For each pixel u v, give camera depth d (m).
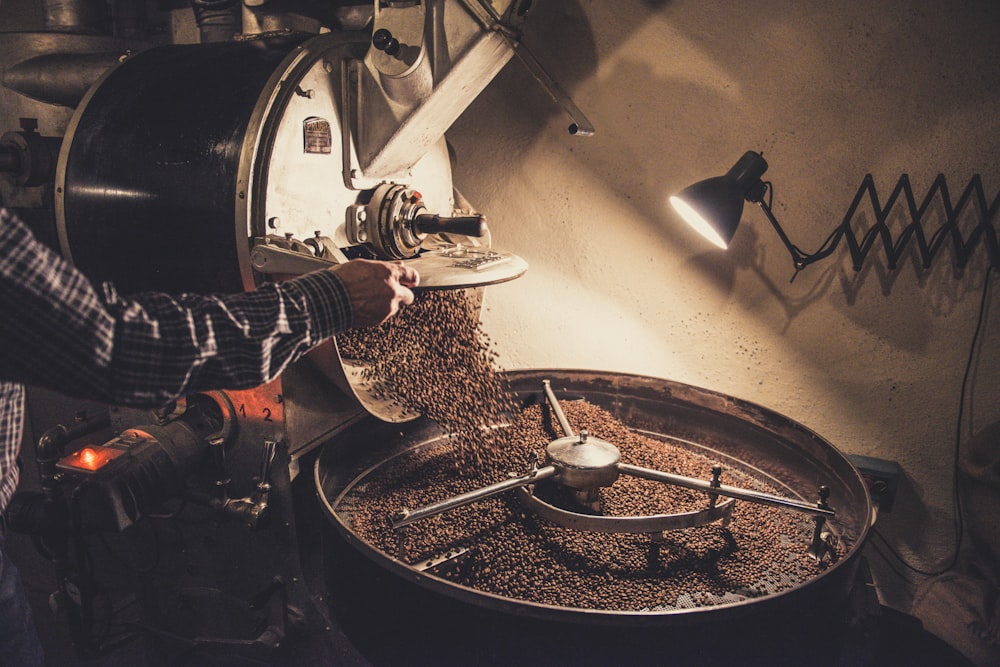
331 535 1.47
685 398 2.09
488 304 2.43
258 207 1.44
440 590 1.26
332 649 1.71
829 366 2.10
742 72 2.00
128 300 0.94
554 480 1.62
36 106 2.00
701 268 2.16
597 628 1.19
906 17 1.83
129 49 2.07
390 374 1.85
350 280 1.14
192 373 0.97
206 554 1.80
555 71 2.18
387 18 1.54
